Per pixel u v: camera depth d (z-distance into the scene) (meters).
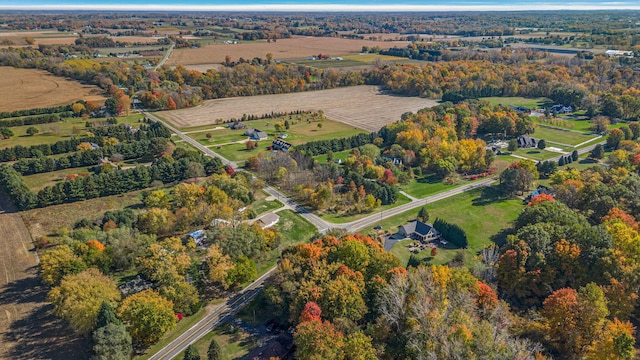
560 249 112.00
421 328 86.62
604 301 96.81
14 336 99.94
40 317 105.75
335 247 113.06
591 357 86.56
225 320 107.44
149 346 98.44
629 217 131.25
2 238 138.75
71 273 110.88
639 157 185.62
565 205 140.62
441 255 135.50
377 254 111.12
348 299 94.94
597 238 111.94
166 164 181.38
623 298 100.12
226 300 114.88
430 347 82.25
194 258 127.81
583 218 129.50
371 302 99.44
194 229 147.12
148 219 140.25
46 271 110.75
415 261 121.88
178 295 105.44
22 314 106.69
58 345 97.44
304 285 100.62
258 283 121.44
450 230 142.62
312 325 87.38
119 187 170.75
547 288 111.50
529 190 179.12
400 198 174.88
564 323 94.44
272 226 150.50
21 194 156.62
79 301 97.31
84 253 118.38
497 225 153.00
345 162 196.12
